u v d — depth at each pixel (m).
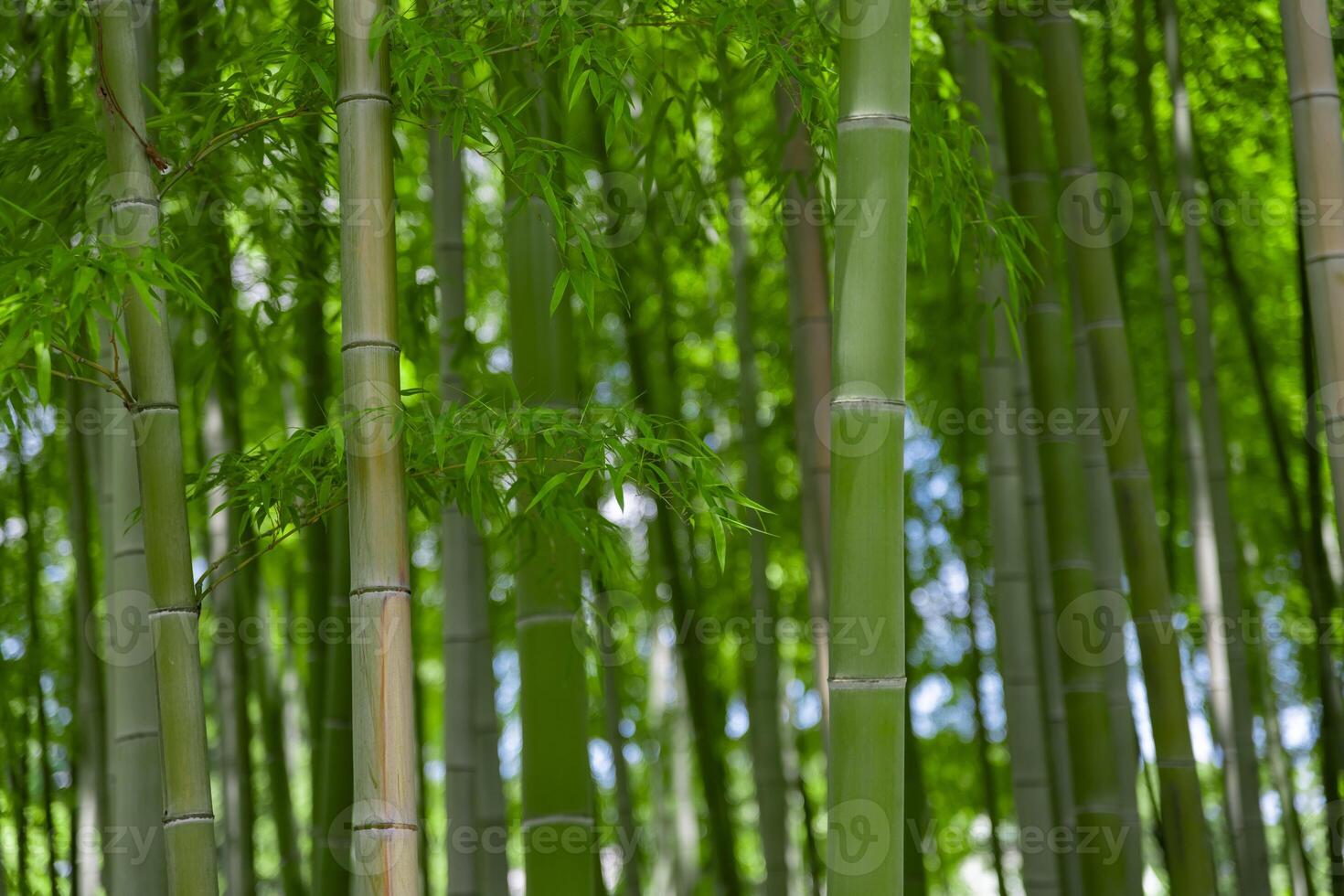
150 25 3.87
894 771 2.47
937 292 7.47
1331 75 3.09
